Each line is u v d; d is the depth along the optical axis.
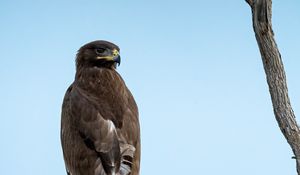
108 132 11.24
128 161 11.04
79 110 11.84
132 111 12.19
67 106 12.41
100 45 13.30
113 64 13.55
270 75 9.51
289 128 9.40
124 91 12.59
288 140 9.45
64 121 12.41
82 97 12.09
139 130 12.14
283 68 9.48
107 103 11.91
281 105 9.45
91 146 11.33
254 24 9.49
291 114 9.42
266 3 9.22
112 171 10.73
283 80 9.45
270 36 9.37
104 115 11.57
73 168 11.82
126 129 11.64
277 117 9.54
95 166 11.11
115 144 11.06
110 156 10.91
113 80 12.66
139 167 11.73
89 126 11.49
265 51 9.45
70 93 12.67
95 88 12.40
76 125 11.80
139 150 11.88
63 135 12.41
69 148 11.95
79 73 13.12
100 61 13.23
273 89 9.50
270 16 9.29
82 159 11.40
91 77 12.73
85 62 13.38
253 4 9.47
